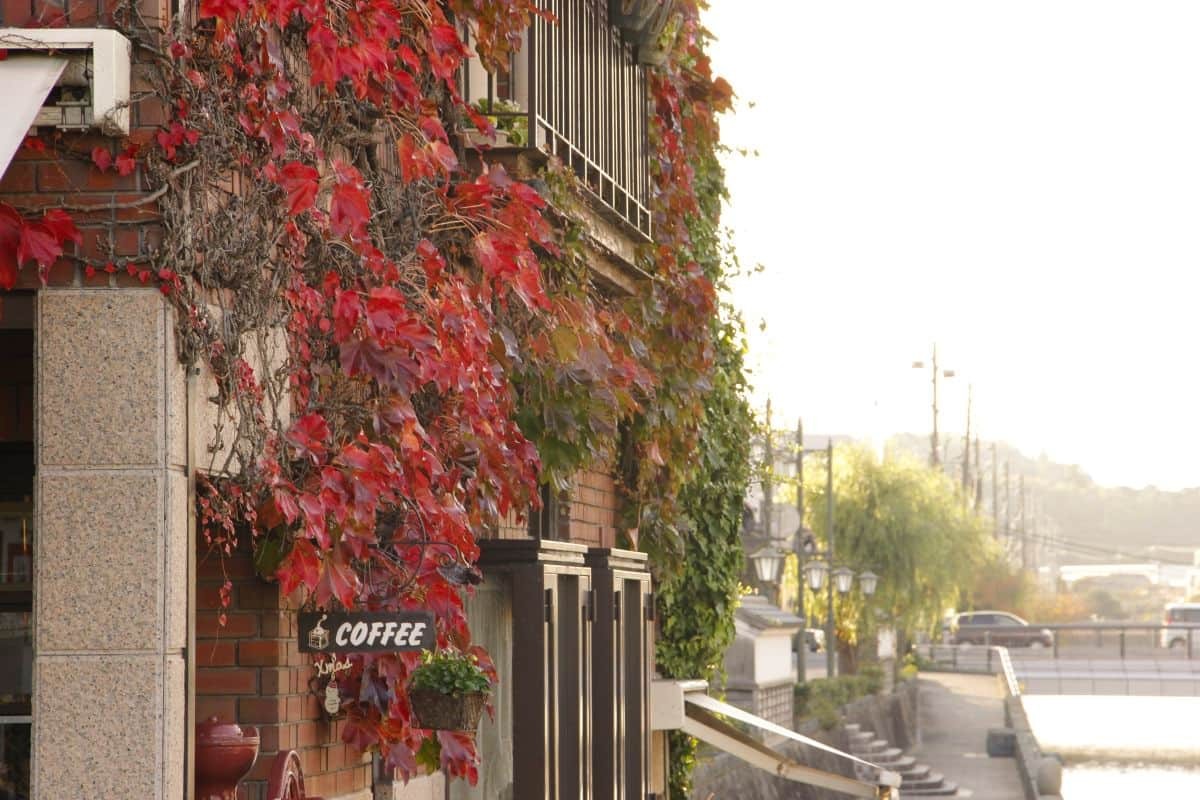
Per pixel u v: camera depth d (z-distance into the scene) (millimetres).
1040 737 85562
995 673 78688
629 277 13500
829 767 44250
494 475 9602
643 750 12812
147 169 6465
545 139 11391
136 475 6410
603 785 11461
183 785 6535
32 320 6605
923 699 69500
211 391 6910
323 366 8172
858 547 59969
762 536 43844
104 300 6430
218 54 6844
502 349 10133
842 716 48281
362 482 7793
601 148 12758
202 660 8086
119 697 6371
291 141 7691
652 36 13500
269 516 7488
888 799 19266
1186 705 101250
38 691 6375
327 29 7434
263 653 8086
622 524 14766
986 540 65625
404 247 9266
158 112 6480
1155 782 68000
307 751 8469
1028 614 139750
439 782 10328
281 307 7648
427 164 8641
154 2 6492
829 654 51531
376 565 8609
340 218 7602
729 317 17656
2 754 8352
